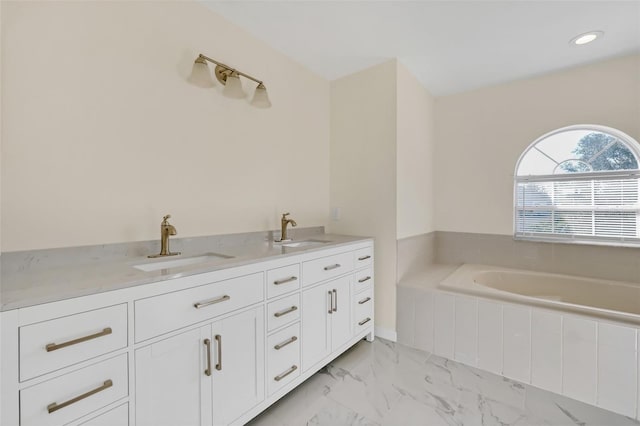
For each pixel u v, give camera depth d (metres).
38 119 1.19
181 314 1.10
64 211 1.26
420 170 2.84
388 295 2.40
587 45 2.15
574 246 2.54
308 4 1.74
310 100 2.57
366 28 1.98
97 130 1.35
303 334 1.66
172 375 1.08
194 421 1.14
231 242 1.91
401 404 1.59
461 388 1.75
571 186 2.63
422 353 2.17
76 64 1.29
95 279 0.99
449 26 1.94
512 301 1.92
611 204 2.46
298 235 2.45
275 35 2.07
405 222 2.53
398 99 2.39
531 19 1.85
